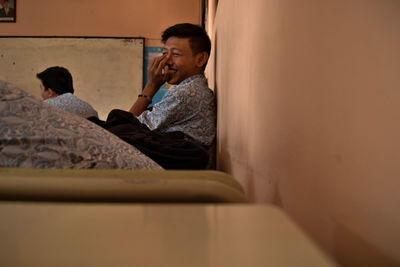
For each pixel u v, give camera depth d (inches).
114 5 185.5
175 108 59.9
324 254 5.1
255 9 28.8
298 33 16.9
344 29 11.6
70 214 6.6
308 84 15.4
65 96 79.7
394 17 8.5
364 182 10.0
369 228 9.7
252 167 29.6
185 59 67.4
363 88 10.2
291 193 17.8
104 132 22.8
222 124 59.8
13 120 19.1
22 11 185.6
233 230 6.0
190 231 5.9
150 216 6.6
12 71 185.8
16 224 6.0
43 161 18.7
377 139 9.3
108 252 5.0
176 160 33.7
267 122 23.7
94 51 185.2
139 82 184.7
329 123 12.9
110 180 11.3
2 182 10.8
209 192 10.7
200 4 184.1
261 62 26.0
